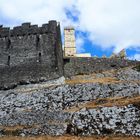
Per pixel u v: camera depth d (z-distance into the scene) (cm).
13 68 7375
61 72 7775
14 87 7144
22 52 7469
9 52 7519
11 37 7625
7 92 6794
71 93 6366
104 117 5128
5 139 4809
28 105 6253
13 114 5862
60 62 7831
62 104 6203
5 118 5741
